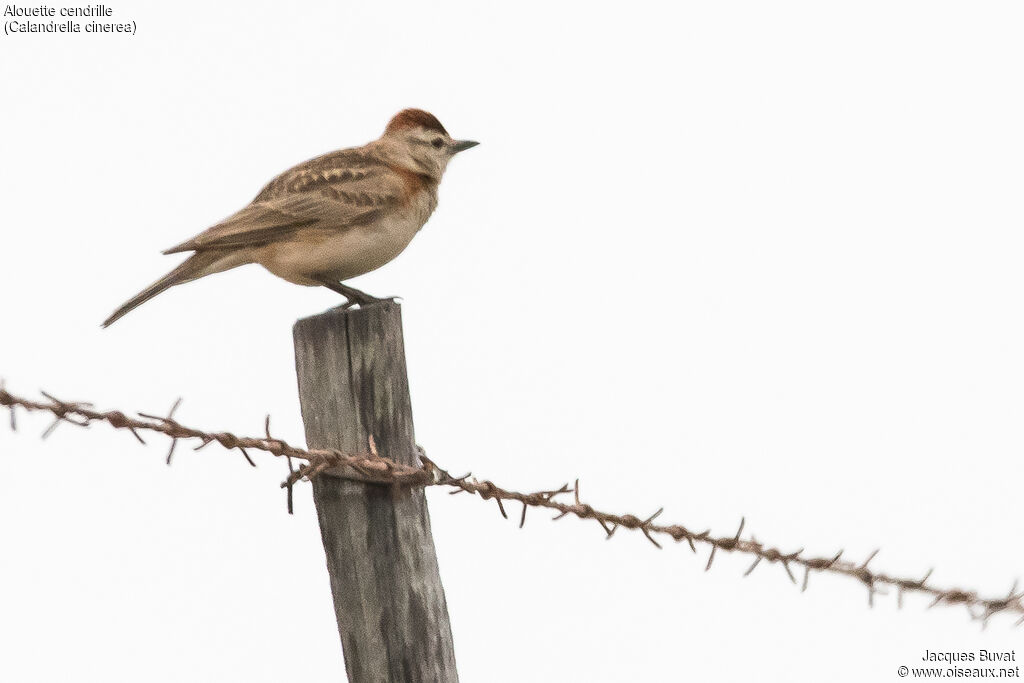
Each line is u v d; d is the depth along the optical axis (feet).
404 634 28.89
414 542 29.01
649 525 31.04
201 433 25.64
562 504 30.73
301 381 28.84
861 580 31.35
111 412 24.82
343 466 28.12
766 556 31.22
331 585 29.27
